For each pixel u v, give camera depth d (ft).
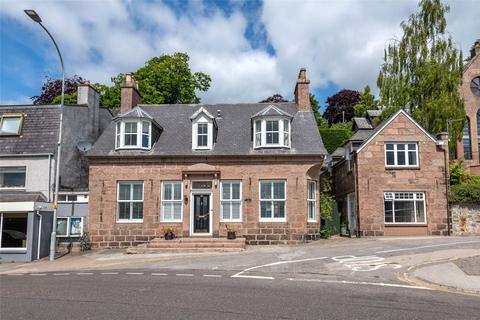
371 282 39.55
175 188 79.05
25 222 67.05
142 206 78.38
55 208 66.03
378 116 123.54
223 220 77.51
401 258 53.67
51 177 80.12
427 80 108.68
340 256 56.90
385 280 40.81
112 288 36.58
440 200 83.97
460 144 144.77
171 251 68.03
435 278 40.50
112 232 77.56
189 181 78.38
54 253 65.72
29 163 81.00
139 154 78.74
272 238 76.43
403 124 86.07
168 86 141.59
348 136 154.40
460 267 45.73
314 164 77.82
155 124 83.10
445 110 103.96
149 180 78.69
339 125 205.46
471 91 147.33
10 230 66.85
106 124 101.45
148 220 77.66
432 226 83.15
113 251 72.79
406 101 113.29
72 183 85.61
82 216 78.33
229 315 26.58
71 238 76.18
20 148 81.76
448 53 109.70
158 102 136.15
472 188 84.17
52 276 47.16
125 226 77.66
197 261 56.49
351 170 91.71
